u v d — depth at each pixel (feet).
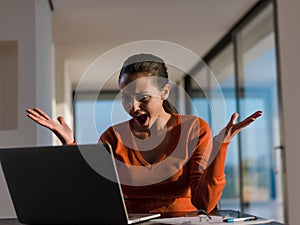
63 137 7.48
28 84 14.79
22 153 6.63
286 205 16.98
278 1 16.94
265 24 18.60
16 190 6.94
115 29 21.65
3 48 15.44
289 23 16.20
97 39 23.08
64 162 6.42
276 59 17.47
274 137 18.07
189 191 7.79
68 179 6.49
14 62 15.46
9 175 6.89
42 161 6.55
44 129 16.12
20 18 14.96
